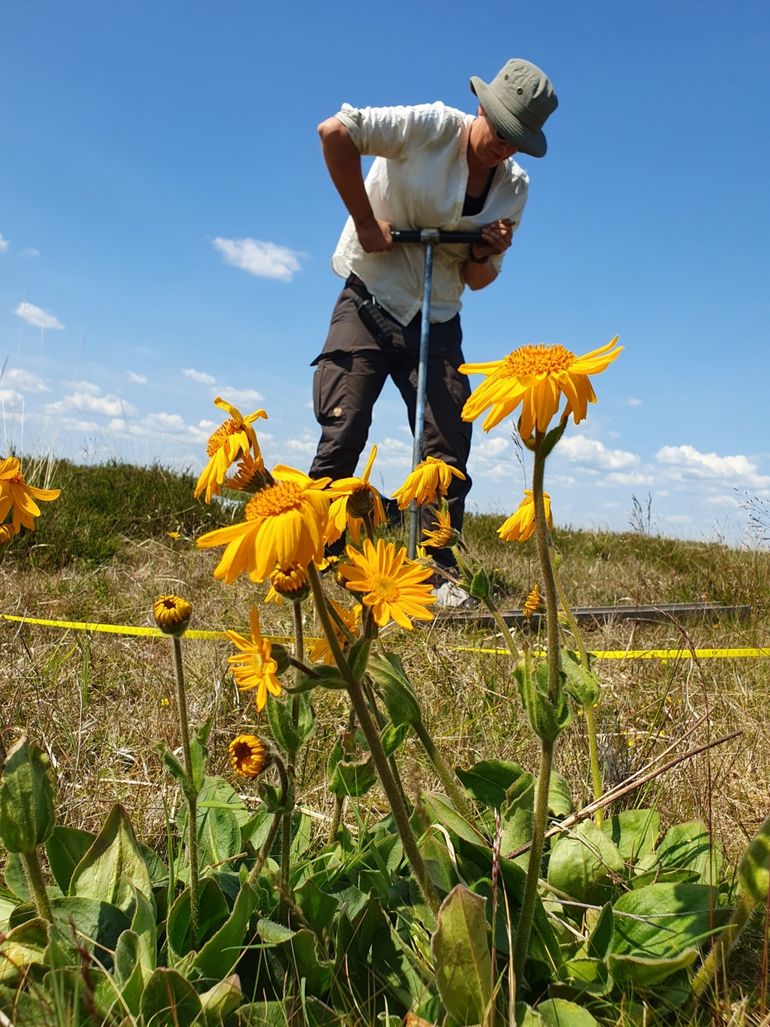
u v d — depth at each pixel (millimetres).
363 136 4781
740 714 2934
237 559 1238
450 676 3178
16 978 1405
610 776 2367
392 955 1549
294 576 1502
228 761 2525
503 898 1602
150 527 6367
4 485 1695
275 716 1499
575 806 2135
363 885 1744
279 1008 1364
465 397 5188
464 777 1987
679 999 1471
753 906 1392
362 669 1296
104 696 3053
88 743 2600
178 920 1553
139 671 3287
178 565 5379
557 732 1355
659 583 5957
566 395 1278
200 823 1964
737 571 6102
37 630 3768
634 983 1458
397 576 1386
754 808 2297
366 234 4887
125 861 1646
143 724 2779
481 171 5125
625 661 3525
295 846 1942
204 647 3619
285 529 1211
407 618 1332
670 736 2631
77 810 2211
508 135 4801
